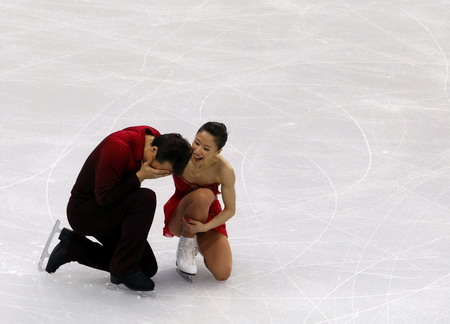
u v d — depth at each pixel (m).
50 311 15.81
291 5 35.97
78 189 16.39
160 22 32.81
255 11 34.88
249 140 24.41
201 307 16.41
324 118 26.25
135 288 16.47
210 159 16.97
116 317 15.79
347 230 19.89
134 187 15.80
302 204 21.03
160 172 15.77
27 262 17.48
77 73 27.89
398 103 27.73
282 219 20.27
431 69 30.72
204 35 31.95
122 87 27.12
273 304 16.69
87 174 16.22
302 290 17.28
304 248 19.02
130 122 24.86
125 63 28.97
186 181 17.31
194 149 16.41
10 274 16.97
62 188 20.84
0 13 32.41
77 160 22.33
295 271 18.02
